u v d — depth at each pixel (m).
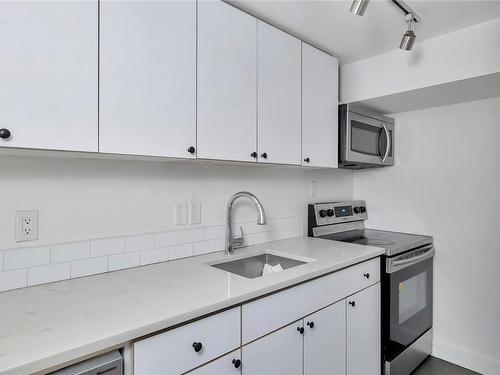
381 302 1.90
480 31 1.65
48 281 1.24
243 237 1.92
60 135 0.97
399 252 1.97
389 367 1.87
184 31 1.26
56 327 0.86
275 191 2.16
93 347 0.79
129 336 0.85
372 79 2.07
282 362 1.29
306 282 1.40
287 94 1.69
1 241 1.15
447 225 2.26
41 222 1.23
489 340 2.08
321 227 2.37
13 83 0.89
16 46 0.90
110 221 1.41
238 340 1.13
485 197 2.09
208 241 1.77
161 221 1.58
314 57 1.86
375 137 2.29
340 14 1.58
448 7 1.50
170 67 1.22
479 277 2.12
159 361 0.93
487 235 2.09
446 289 2.26
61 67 0.97
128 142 1.12
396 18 1.61
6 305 1.02
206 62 1.33
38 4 0.93
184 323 0.98
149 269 1.44
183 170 1.66
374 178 2.66
